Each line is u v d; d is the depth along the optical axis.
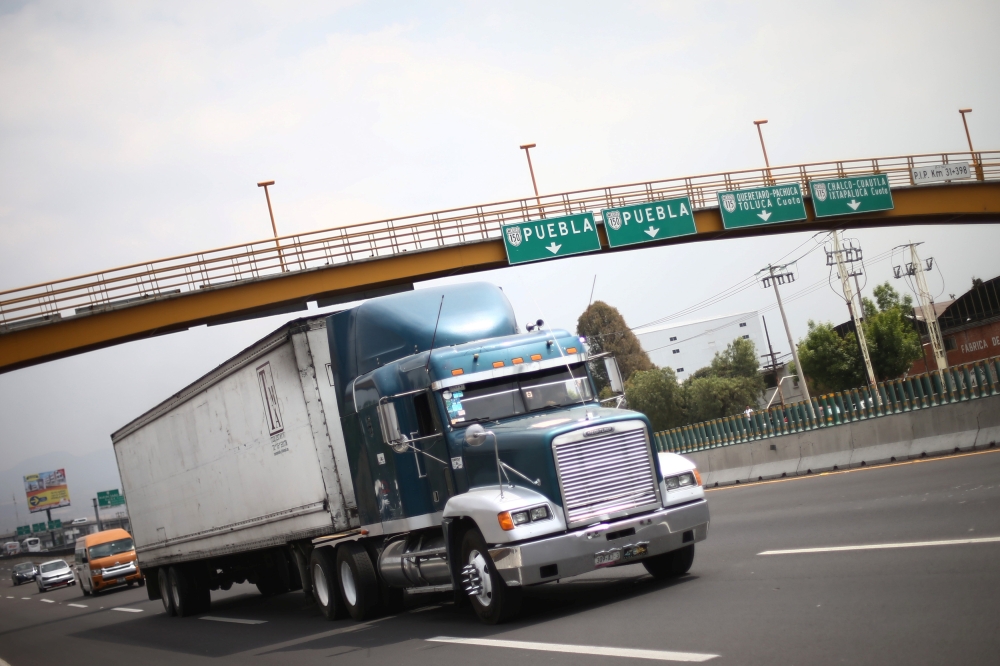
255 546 16.08
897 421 22.06
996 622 6.26
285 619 15.66
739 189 38.22
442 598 13.99
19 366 30.59
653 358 122.44
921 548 9.38
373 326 12.36
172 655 13.41
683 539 10.01
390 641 10.51
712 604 8.73
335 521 13.22
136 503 22.47
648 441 10.00
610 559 9.56
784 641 6.80
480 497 9.84
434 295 12.21
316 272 33.97
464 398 10.85
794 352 57.69
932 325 57.72
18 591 55.78
